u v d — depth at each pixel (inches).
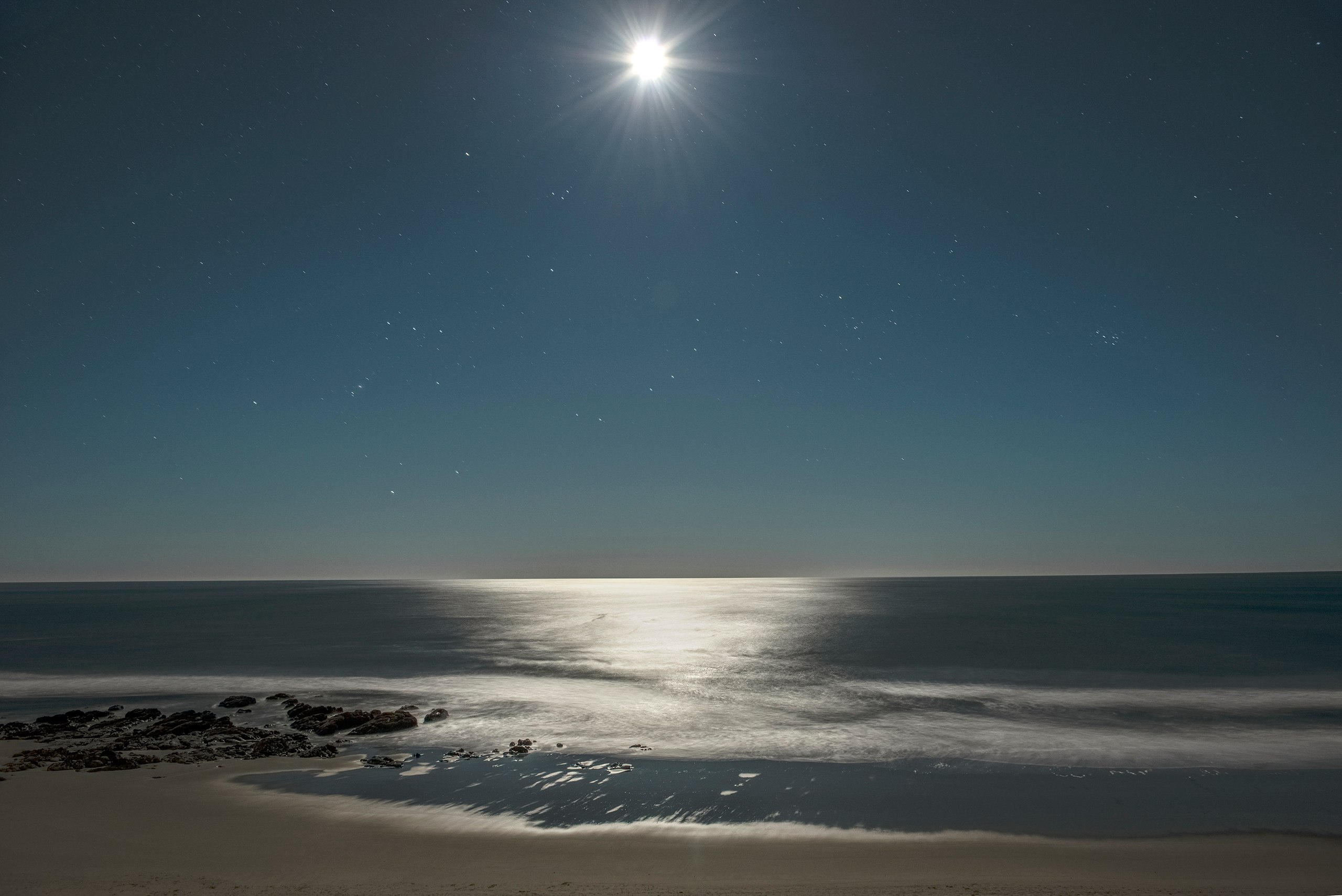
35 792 628.1
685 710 1001.5
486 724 912.9
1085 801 599.2
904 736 840.9
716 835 520.7
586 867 456.8
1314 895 406.3
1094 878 437.7
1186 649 1705.2
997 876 440.1
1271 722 915.4
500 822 550.6
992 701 1069.1
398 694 1148.5
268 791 630.5
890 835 520.1
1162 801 599.2
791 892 405.7
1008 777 671.8
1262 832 526.9
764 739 827.4
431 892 402.9
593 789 634.2
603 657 1625.2
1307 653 1606.8
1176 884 424.8
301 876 439.2
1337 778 664.4
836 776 674.2
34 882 422.3
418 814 568.1
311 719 935.7
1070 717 949.8
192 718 933.2
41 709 1078.4
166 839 511.5
